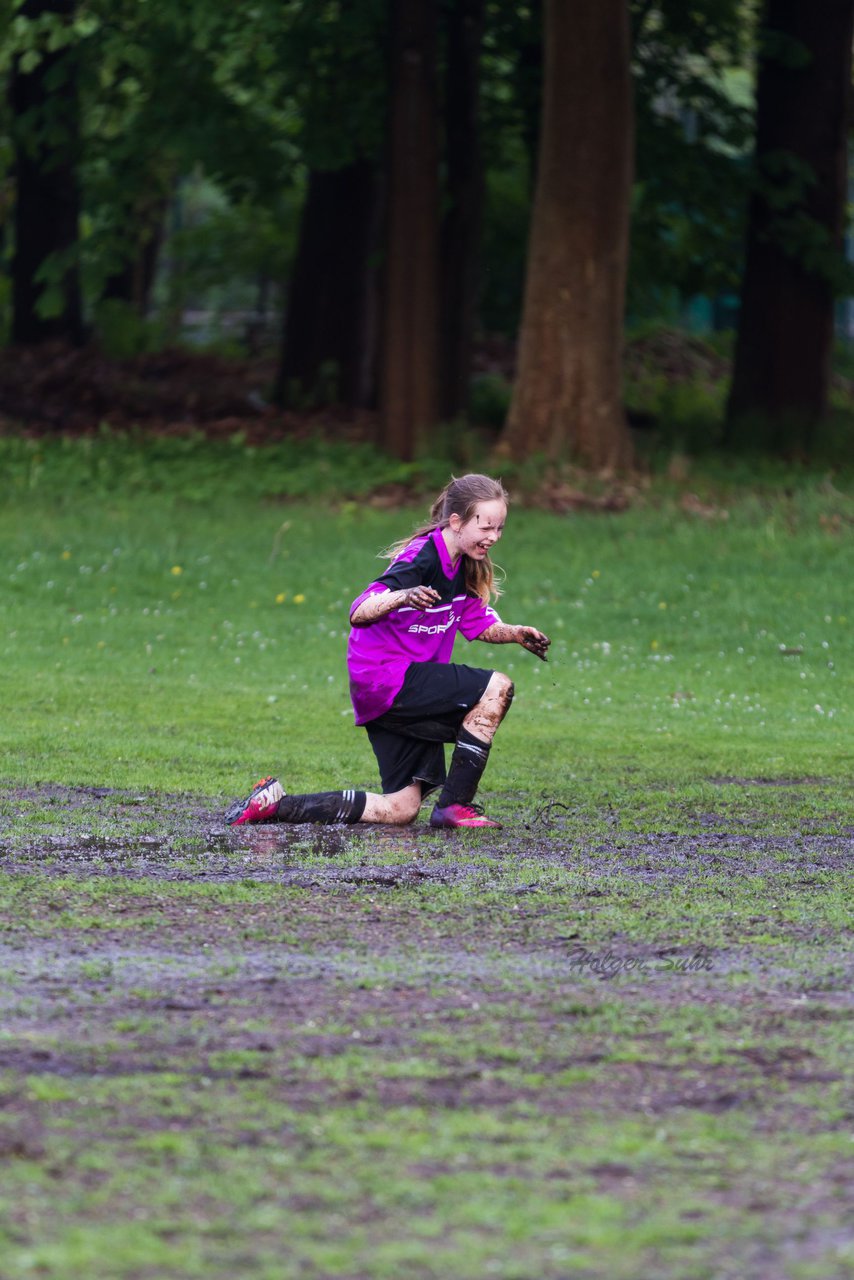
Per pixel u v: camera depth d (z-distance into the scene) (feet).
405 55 193.88
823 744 92.02
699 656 128.06
